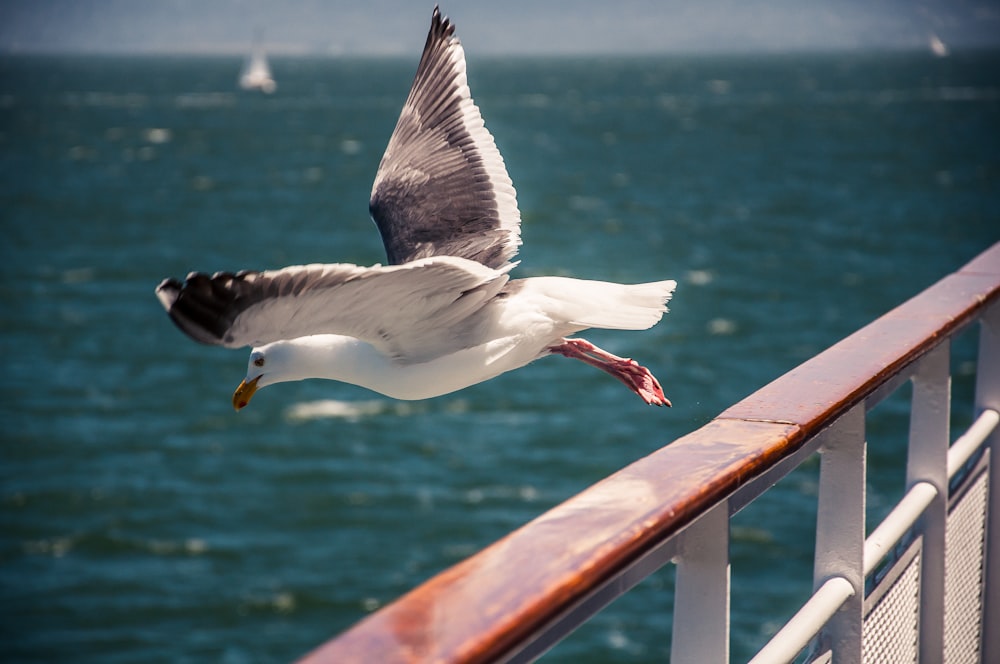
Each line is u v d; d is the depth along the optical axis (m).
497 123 147.62
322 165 102.88
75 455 27.97
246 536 23.05
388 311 3.52
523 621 1.60
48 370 35.50
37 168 99.88
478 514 23.66
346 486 25.42
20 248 57.72
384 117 166.88
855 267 49.66
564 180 86.19
